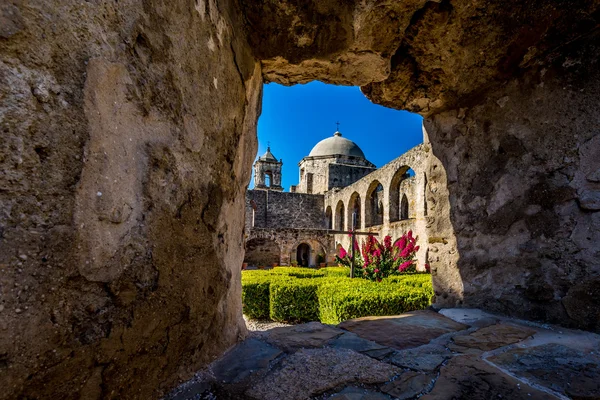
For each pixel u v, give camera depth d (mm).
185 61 1341
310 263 22016
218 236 1645
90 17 924
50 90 821
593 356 1772
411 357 1763
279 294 6059
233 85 1811
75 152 879
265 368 1600
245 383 1441
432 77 2764
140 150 1105
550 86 2416
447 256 3127
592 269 2170
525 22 2170
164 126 1215
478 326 2340
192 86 1391
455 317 2594
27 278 771
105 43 969
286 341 2010
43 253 804
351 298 4379
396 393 1386
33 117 784
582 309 2205
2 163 727
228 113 1747
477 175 2895
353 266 7176
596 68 2207
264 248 21531
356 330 2273
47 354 816
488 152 2814
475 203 2900
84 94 902
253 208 22266
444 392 1392
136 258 1084
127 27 1047
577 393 1386
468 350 1873
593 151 2199
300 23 2012
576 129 2281
